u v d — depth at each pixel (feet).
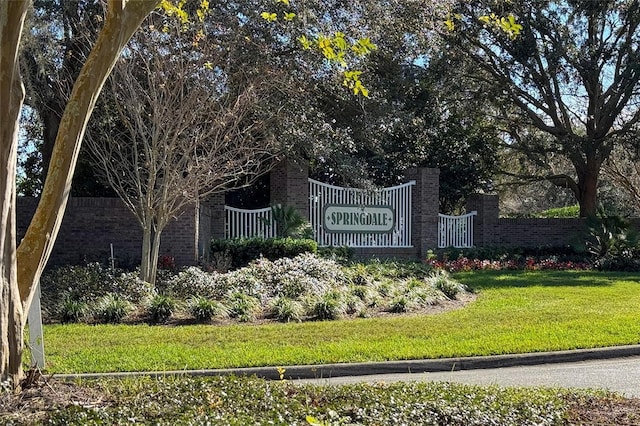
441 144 99.04
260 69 58.59
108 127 53.83
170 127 47.21
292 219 70.23
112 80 46.60
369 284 54.24
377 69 78.84
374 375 31.76
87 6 56.49
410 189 81.30
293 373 30.96
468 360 33.37
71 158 21.26
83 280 48.26
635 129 99.96
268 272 52.49
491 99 100.01
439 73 91.30
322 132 67.87
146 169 53.52
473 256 84.64
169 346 34.12
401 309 46.73
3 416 17.44
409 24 71.15
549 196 158.10
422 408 19.81
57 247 59.62
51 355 31.81
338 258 67.62
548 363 34.65
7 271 19.79
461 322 41.86
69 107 21.08
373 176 88.79
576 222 97.35
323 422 17.76
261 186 83.61
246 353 32.91
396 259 74.59
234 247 63.87
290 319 42.70
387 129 75.00
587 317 43.91
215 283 49.83
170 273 55.06
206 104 50.29
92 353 32.30
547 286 61.36
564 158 117.08
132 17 21.09
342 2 66.28
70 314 41.19
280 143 61.16
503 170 114.32
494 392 22.68
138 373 28.71
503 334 38.27
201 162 50.08
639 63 93.45
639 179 126.00
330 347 34.42
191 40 51.67
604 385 29.14
